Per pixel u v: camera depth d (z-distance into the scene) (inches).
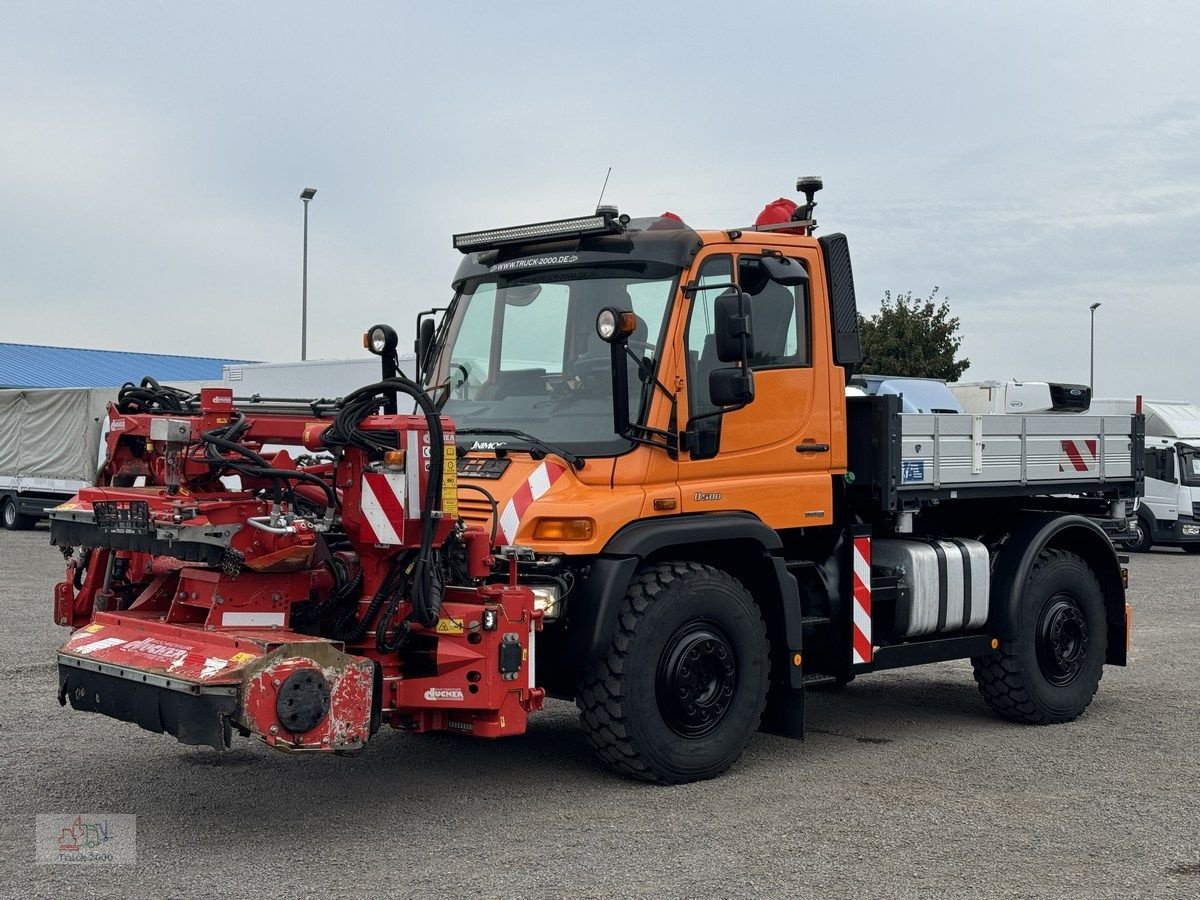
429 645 235.5
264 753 278.8
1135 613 565.6
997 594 322.0
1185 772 270.2
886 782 258.8
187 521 209.0
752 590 274.7
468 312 283.7
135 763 266.4
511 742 294.4
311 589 229.9
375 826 221.6
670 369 252.1
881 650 294.4
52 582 633.0
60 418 983.6
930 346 1309.1
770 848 210.4
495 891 186.7
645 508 246.5
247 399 243.0
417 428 222.5
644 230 267.0
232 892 185.2
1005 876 197.2
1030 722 324.8
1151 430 1011.9
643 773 249.0
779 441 272.7
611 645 243.4
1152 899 187.2
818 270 283.6
